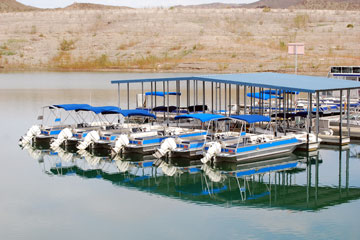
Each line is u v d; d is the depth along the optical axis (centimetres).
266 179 2677
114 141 3203
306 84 3334
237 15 15212
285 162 3031
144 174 2772
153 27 13588
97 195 2392
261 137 3002
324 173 2772
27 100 5719
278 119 3922
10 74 9812
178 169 2873
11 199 2308
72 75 9544
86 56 11750
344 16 14812
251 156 2902
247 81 3353
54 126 3550
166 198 2353
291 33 13050
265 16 15212
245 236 1883
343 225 1994
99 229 1952
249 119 2933
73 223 2012
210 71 10044
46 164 2962
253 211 2167
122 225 1997
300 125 3697
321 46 11581
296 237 1875
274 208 2209
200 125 3672
